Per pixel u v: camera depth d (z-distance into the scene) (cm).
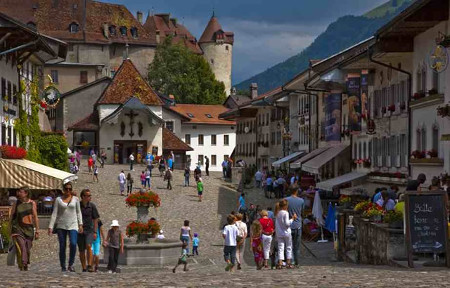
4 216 3822
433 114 3719
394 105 4453
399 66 4353
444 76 3534
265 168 8550
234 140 13688
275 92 9744
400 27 3712
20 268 2027
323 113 6712
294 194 2278
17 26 4950
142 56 15950
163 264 3359
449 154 3438
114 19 15788
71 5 15400
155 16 18912
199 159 13512
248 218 4812
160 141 10488
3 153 4675
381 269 1958
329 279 1581
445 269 1900
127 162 10431
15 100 5434
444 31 3509
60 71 12719
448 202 2141
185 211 5900
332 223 3669
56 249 3900
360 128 4628
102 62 15300
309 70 6900
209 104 15588
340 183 4956
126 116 10406
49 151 6241
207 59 19088
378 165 4900
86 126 10594
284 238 2217
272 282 1527
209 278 1656
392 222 2220
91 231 2086
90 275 1805
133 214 5672
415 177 3941
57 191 5172
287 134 7925
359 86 4625
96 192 6569
